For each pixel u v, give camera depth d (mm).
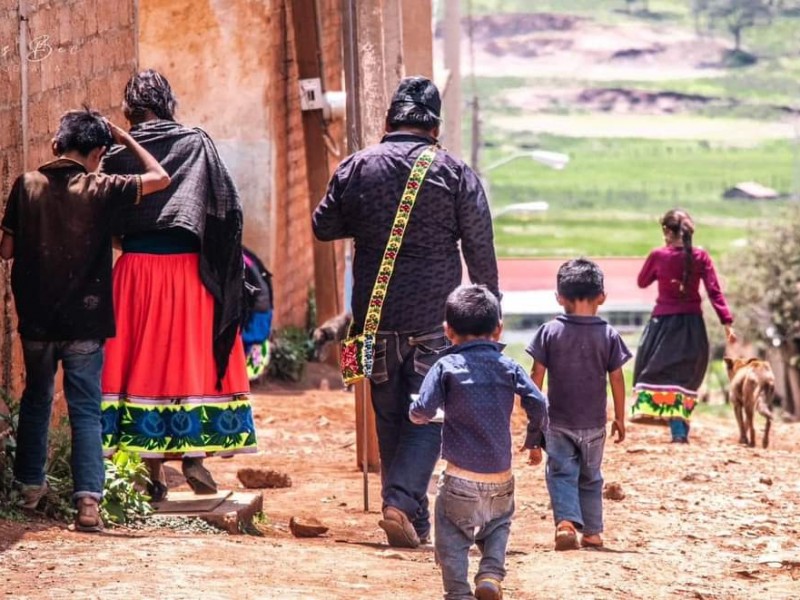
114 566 16219
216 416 20297
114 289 20141
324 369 48625
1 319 20391
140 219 19812
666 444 32656
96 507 18766
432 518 22516
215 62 45656
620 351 19969
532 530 22391
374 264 18953
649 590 17375
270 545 18906
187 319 20047
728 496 25328
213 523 20250
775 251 102938
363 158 19031
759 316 101688
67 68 22750
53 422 22766
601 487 20391
